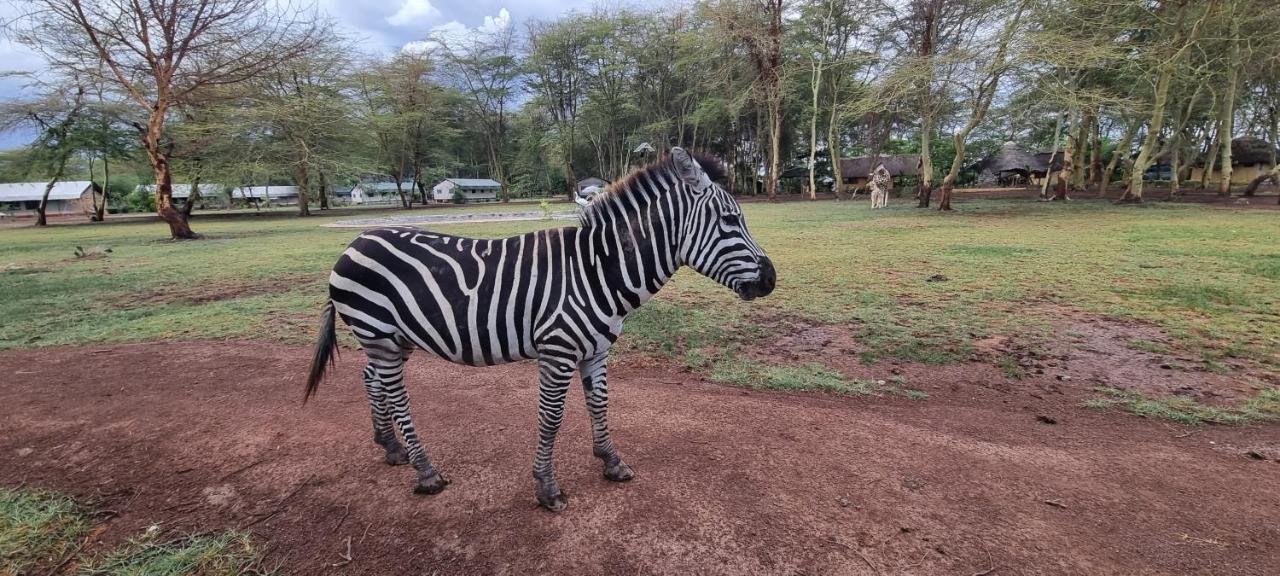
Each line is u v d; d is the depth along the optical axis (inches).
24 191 1891.0
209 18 633.6
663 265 104.9
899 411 159.9
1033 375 185.2
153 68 649.0
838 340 225.3
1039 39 633.6
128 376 195.9
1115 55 649.0
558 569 94.0
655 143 1545.3
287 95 1043.3
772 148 1371.8
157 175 695.1
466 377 192.5
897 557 95.9
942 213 797.2
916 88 767.1
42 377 195.5
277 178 1304.1
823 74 1355.8
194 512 112.3
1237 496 113.7
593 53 1565.0
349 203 2493.8
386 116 1477.6
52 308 310.0
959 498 113.9
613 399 169.5
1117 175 1734.7
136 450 138.9
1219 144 1232.2
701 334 235.8
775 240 532.4
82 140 1027.3
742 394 174.2
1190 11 687.7
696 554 97.1
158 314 291.6
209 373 198.2
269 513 111.5
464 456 133.0
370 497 116.5
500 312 101.0
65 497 116.8
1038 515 107.8
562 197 2263.8
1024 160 1835.6
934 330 232.5
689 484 119.6
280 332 252.1
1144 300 266.1
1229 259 356.8
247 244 638.5
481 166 2615.7
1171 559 95.2
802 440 140.5
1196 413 153.1
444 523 107.0
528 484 120.0
